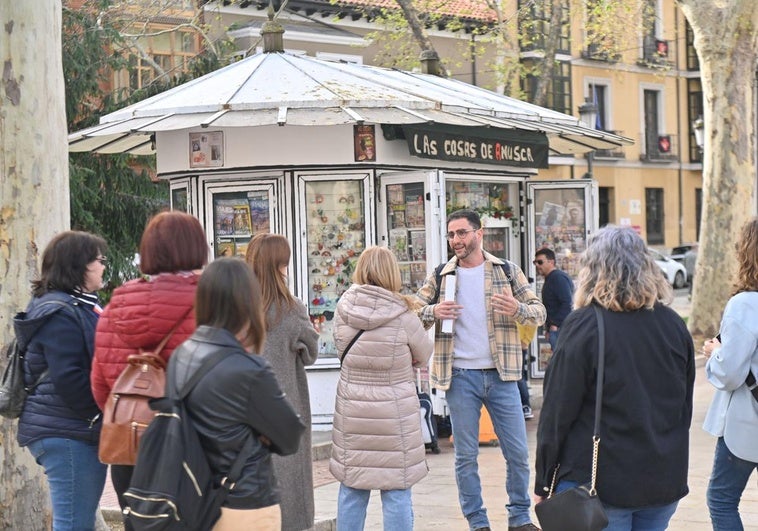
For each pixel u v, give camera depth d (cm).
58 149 697
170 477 399
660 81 4719
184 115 1148
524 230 1409
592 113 2634
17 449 670
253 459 416
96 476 530
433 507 870
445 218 1184
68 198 712
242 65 1283
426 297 787
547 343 1456
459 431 767
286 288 644
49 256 533
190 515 401
